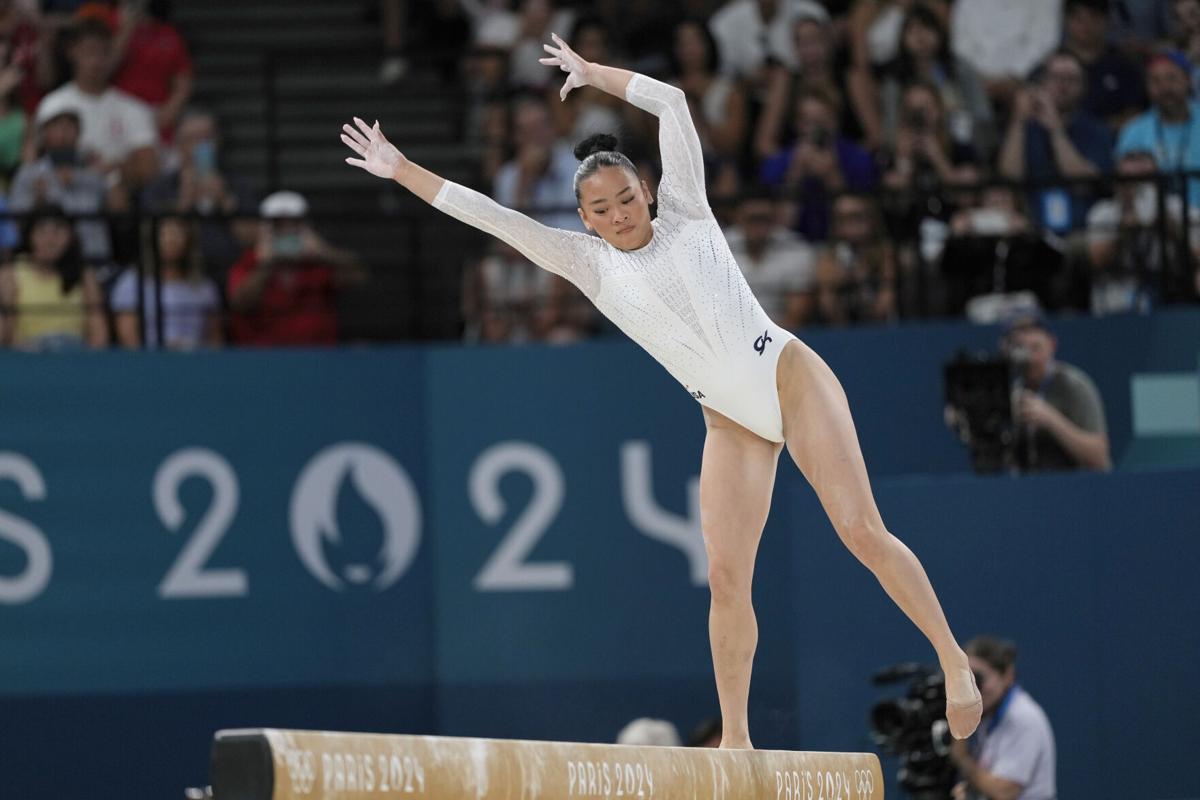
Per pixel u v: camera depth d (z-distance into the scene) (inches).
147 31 1862.7
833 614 1381.6
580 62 776.3
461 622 1486.2
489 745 618.2
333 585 1480.1
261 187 1959.9
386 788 565.3
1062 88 1736.0
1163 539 1362.0
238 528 1476.4
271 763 520.1
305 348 1499.8
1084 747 1349.7
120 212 1517.0
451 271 1824.6
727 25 1899.6
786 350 758.5
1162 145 1663.4
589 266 754.2
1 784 1429.6
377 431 1497.3
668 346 757.9
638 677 1481.3
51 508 1456.7
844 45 1870.1
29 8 1827.0
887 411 1499.8
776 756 759.1
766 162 1763.0
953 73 1806.1
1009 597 1359.5
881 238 1588.3
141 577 1461.6
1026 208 1691.7
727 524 768.9
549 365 1505.9
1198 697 1348.4
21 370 1462.8
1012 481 1365.7
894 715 1198.3
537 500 1496.1
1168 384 1489.9
